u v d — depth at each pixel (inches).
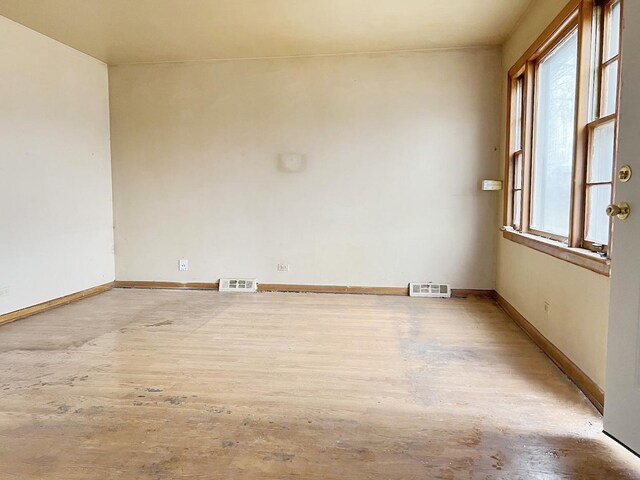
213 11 148.9
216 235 211.3
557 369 113.0
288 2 142.2
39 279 171.0
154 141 210.8
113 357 122.6
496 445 78.3
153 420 88.0
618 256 74.4
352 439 80.7
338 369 113.9
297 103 200.4
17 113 159.5
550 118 136.6
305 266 207.0
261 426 85.5
